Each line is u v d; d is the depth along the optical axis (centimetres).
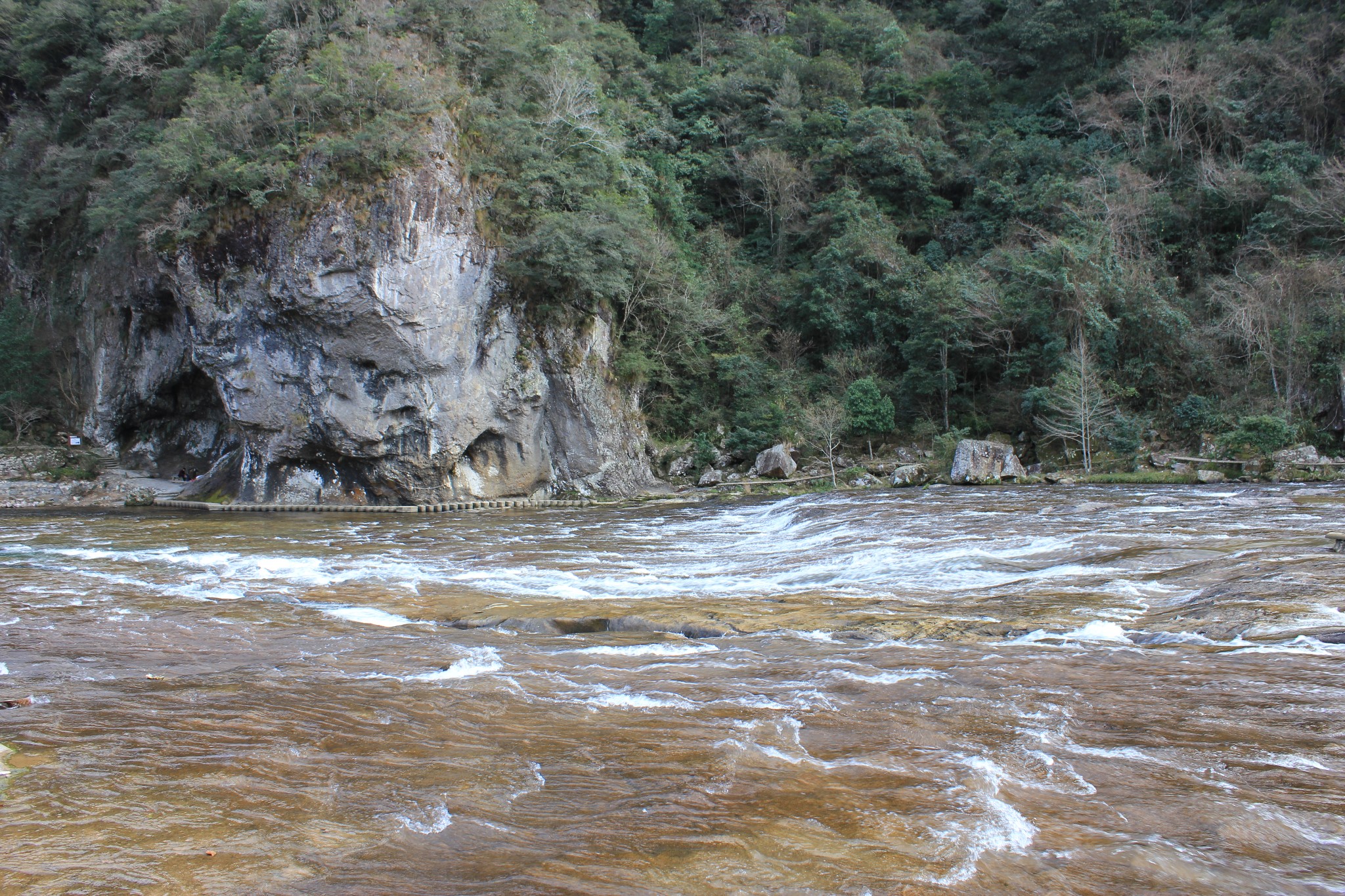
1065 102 5956
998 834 638
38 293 5284
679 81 6619
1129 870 583
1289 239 4353
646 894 563
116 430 4778
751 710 938
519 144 4147
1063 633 1205
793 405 4628
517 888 572
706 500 3894
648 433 4609
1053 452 3994
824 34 7069
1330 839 621
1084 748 797
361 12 4219
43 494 4166
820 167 5869
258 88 3819
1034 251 4612
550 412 4175
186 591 1745
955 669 1059
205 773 787
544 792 734
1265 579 1355
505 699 1003
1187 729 833
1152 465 3662
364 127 3700
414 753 834
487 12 4534
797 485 4134
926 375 4559
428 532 2820
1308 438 3581
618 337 4481
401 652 1241
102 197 4341
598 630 1371
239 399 3875
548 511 3688
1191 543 1772
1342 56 4856
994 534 2092
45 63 5662
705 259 5500
